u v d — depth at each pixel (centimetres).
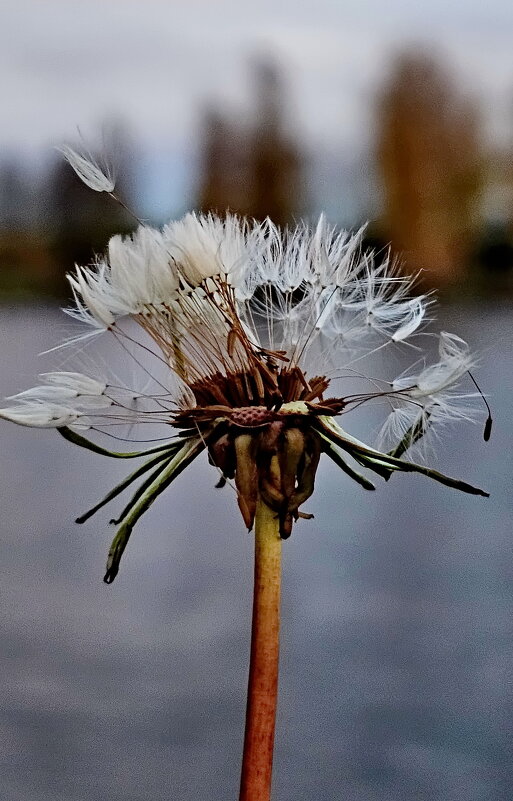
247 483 13
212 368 14
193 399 14
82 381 14
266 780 13
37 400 14
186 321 14
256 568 13
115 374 14
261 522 13
